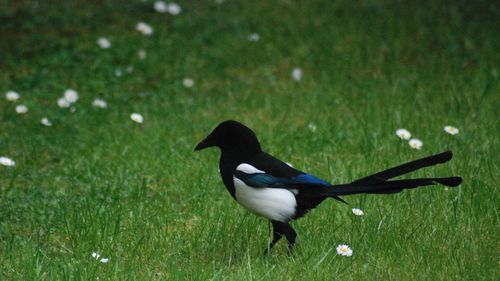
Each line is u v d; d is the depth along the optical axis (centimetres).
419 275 768
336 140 1202
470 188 984
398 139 1190
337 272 778
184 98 1454
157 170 1121
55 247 891
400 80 1479
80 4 1972
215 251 860
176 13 1897
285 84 1511
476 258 805
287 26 1819
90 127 1309
